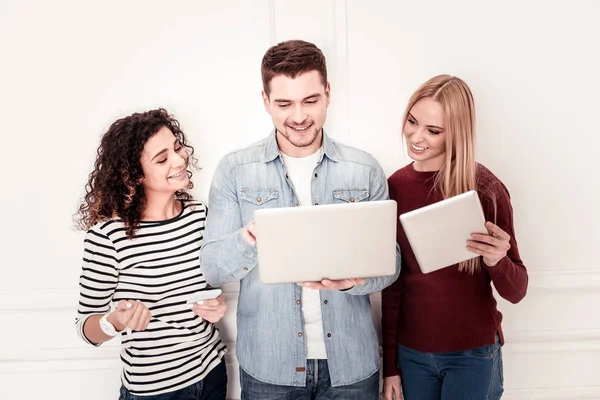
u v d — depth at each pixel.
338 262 1.19
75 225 1.77
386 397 1.63
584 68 1.72
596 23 1.71
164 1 1.69
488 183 1.45
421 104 1.42
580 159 1.77
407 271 1.55
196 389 1.54
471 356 1.47
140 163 1.48
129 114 1.73
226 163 1.49
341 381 1.45
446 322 1.47
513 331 1.86
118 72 1.72
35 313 1.81
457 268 1.46
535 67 1.72
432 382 1.53
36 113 1.73
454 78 1.44
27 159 1.75
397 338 1.61
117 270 1.48
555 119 1.75
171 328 1.51
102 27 1.70
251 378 1.47
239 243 1.30
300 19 1.70
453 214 1.22
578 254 1.82
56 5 1.69
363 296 1.53
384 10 1.70
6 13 1.68
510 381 1.87
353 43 1.71
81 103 1.73
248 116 1.74
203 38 1.71
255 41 1.71
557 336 1.85
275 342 1.44
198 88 1.73
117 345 1.83
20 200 1.76
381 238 1.18
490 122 1.75
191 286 1.53
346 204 1.15
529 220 1.80
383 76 1.73
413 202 1.52
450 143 1.41
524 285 1.46
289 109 1.34
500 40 1.71
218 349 1.66
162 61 1.72
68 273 1.80
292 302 1.43
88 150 1.75
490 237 1.25
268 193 1.45
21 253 1.78
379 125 1.75
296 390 1.47
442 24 1.71
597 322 1.85
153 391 1.49
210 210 1.49
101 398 1.86
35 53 1.70
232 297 1.82
